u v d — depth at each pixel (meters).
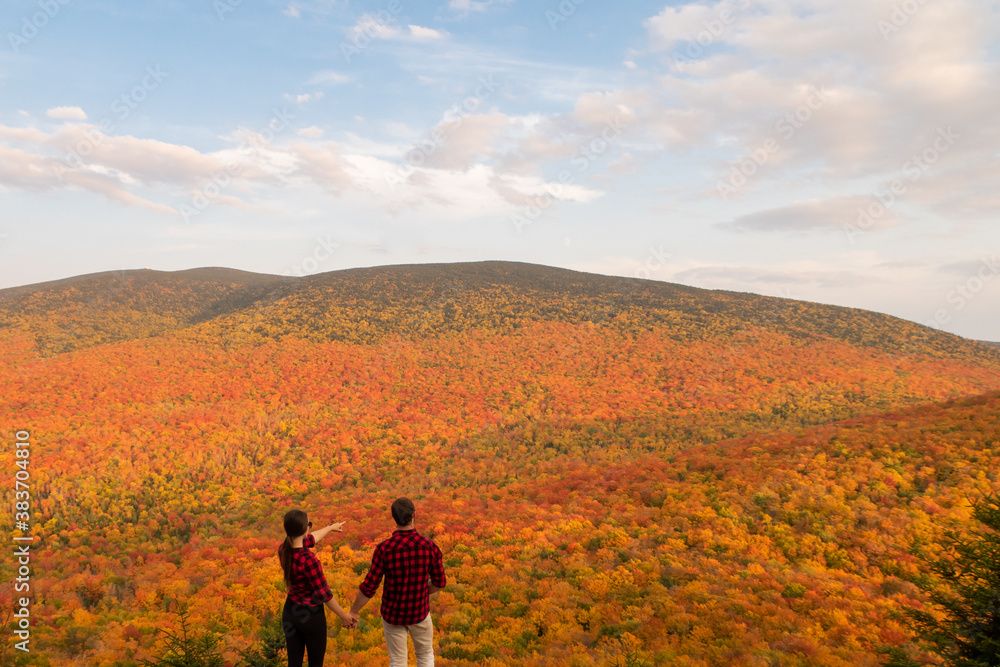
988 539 7.68
